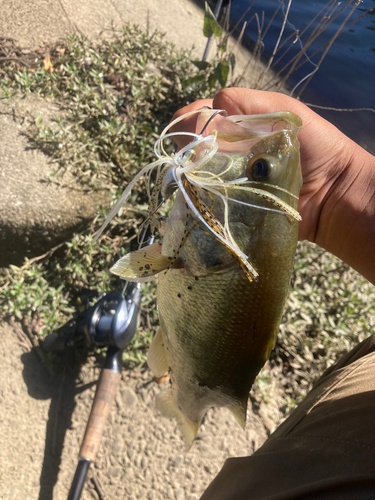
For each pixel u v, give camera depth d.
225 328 0.29
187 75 0.84
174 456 0.57
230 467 0.29
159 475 0.56
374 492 0.19
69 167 0.67
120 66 0.80
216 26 0.71
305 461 0.23
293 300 0.69
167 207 0.65
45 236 0.64
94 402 0.54
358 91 1.08
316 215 0.36
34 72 0.75
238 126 0.27
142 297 0.65
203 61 0.75
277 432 0.33
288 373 0.67
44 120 0.70
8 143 0.66
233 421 0.61
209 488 0.30
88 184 0.67
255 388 0.63
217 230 0.25
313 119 0.33
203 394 0.33
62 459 0.57
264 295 0.27
